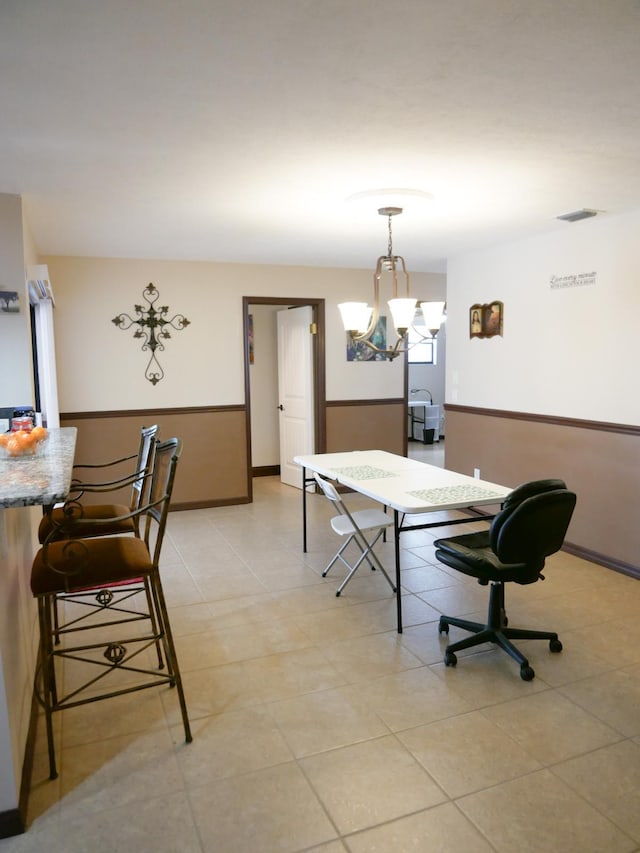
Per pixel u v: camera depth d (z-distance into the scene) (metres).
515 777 2.06
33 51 1.72
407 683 2.65
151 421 5.54
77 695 2.57
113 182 3.02
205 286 5.61
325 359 6.18
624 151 2.64
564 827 1.84
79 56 1.75
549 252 4.38
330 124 2.30
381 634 3.12
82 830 1.85
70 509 2.38
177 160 2.69
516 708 2.46
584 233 4.07
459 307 5.40
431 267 6.08
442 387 10.47
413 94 2.05
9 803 1.82
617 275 3.86
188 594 3.66
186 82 1.93
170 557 4.35
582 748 2.21
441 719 2.39
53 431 3.26
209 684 2.65
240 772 2.10
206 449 5.75
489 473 5.15
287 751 2.20
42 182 3.00
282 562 4.22
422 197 3.28
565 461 4.35
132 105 2.11
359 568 4.10
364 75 1.90
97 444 5.38
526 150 2.62
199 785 2.03
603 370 4.01
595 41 1.70
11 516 2.31
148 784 2.04
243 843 1.79
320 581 3.86
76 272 5.18
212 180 3.00
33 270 3.70
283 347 6.63
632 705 2.48
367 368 6.38
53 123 2.26
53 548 2.23
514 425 4.82
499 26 1.62
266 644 3.02
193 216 3.76
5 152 2.57
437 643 3.02
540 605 3.45
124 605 3.54
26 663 2.43
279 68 1.85
